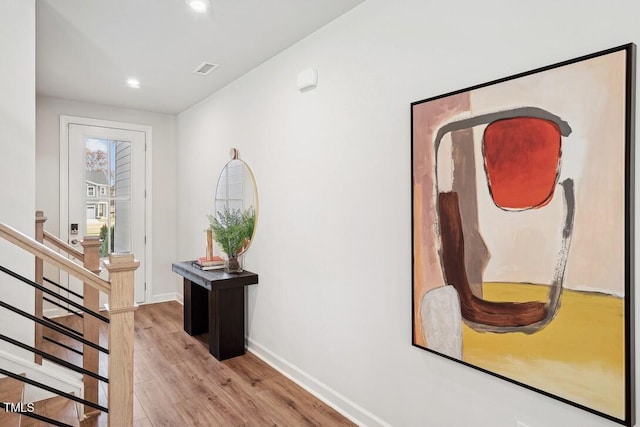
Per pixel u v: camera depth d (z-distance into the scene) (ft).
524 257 4.95
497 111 5.20
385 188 6.95
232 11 7.72
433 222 6.02
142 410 7.91
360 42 7.41
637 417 4.17
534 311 4.88
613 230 4.21
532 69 4.94
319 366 8.57
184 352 11.01
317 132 8.52
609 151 4.23
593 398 4.39
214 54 9.91
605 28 4.35
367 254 7.32
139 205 15.89
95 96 13.71
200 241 14.51
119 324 5.47
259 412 7.93
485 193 5.35
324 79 8.31
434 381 6.18
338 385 8.04
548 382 4.76
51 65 10.68
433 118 5.99
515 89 5.02
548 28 4.80
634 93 4.11
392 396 6.88
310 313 8.82
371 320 7.27
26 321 6.98
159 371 9.74
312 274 8.74
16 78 6.72
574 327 4.53
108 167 15.20
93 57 10.09
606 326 4.28
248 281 10.64
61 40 9.07
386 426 6.98
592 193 4.36
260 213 10.69
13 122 6.70
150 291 16.17
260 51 9.70
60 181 14.17
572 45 4.60
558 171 4.63
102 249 15.08
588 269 4.41
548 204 4.72
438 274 5.98
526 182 4.92
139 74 11.39
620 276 4.17
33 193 6.89
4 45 6.61
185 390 8.79
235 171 11.94
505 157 5.12
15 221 6.71
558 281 4.65
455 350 5.77
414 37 6.40
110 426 5.41
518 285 5.02
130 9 7.66
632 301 4.14
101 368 9.96
